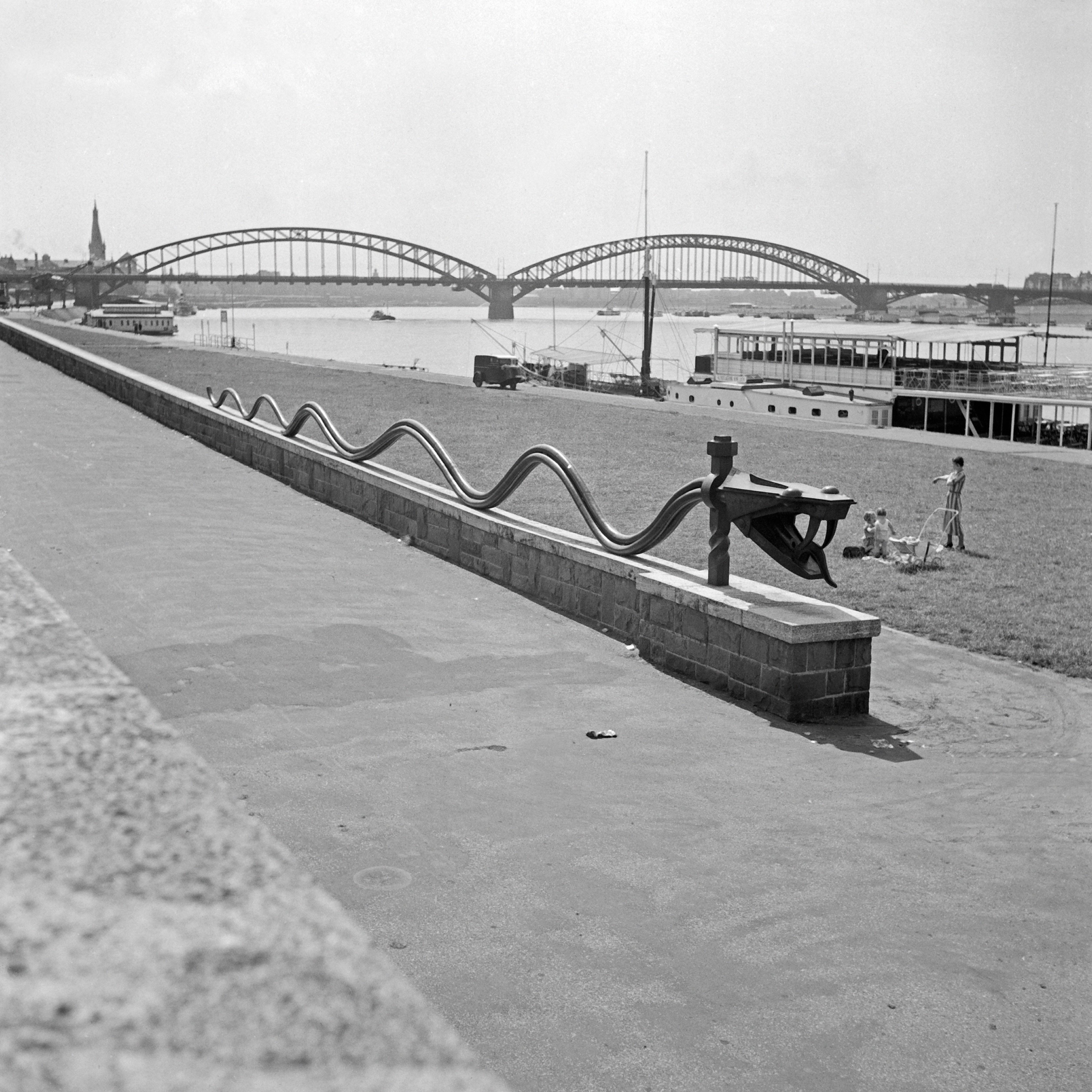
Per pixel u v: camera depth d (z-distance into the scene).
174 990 0.80
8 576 1.80
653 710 9.16
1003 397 45.59
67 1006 0.78
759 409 52.31
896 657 11.27
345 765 7.60
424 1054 0.76
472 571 13.96
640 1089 4.39
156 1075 0.71
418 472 23.34
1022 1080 4.50
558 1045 4.65
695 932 5.61
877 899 6.00
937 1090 4.43
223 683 9.20
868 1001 5.04
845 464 28.03
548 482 22.94
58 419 27.12
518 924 5.61
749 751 8.31
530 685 9.63
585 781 7.55
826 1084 4.45
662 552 16.33
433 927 5.55
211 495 18.17
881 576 15.41
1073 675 10.83
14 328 55.94
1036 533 19.03
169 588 12.12
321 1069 0.73
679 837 6.71
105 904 0.89
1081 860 6.54
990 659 11.29
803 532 18.56
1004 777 7.93
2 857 0.93
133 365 52.84
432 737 8.24
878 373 51.47
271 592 12.20
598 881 6.10
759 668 9.32
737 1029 4.80
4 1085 0.69
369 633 10.87
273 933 0.88
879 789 7.62
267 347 178.88
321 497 18.38
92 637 10.35
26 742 1.12
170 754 1.13
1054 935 5.66
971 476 26.47
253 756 7.68
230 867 0.95
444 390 46.66
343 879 5.99
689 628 10.07
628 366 144.88
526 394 47.72
